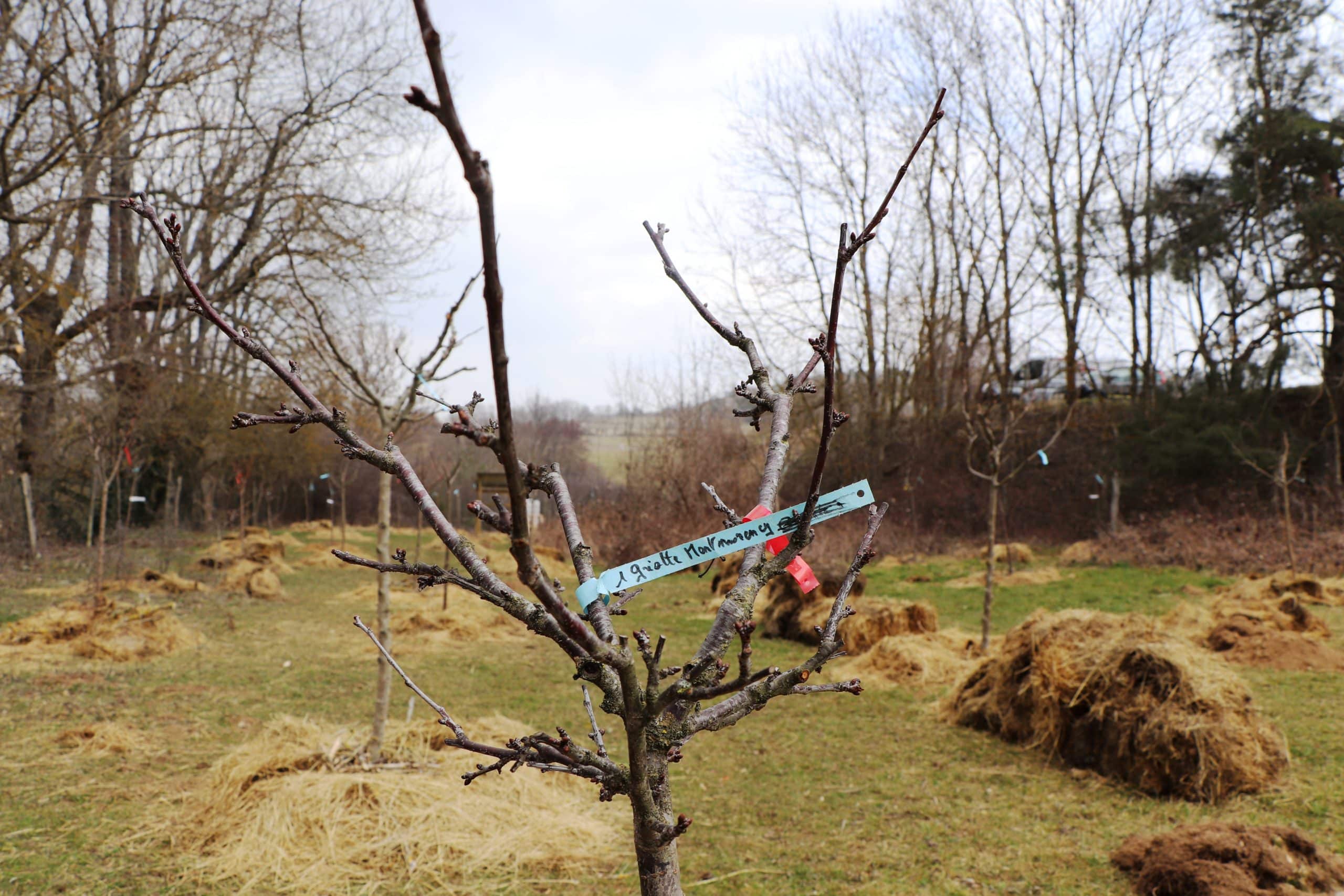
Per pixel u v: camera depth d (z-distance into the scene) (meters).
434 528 1.32
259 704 7.98
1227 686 5.91
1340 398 21.89
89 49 15.09
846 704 8.05
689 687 1.38
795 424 25.31
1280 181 22.33
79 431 18.03
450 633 11.48
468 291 5.51
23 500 19.86
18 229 17.06
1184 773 5.59
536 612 1.22
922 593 15.13
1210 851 4.26
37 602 13.37
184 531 25.97
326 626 12.18
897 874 4.65
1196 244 22.75
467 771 5.73
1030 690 6.79
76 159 14.89
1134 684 6.08
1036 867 4.70
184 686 8.57
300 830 4.93
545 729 7.29
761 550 1.66
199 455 25.27
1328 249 21.41
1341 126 21.23
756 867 4.79
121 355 17.77
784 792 5.89
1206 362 23.52
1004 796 5.76
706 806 5.66
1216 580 15.41
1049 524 24.31
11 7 15.33
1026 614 12.84
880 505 1.66
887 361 27.48
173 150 17.44
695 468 22.86
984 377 24.77
